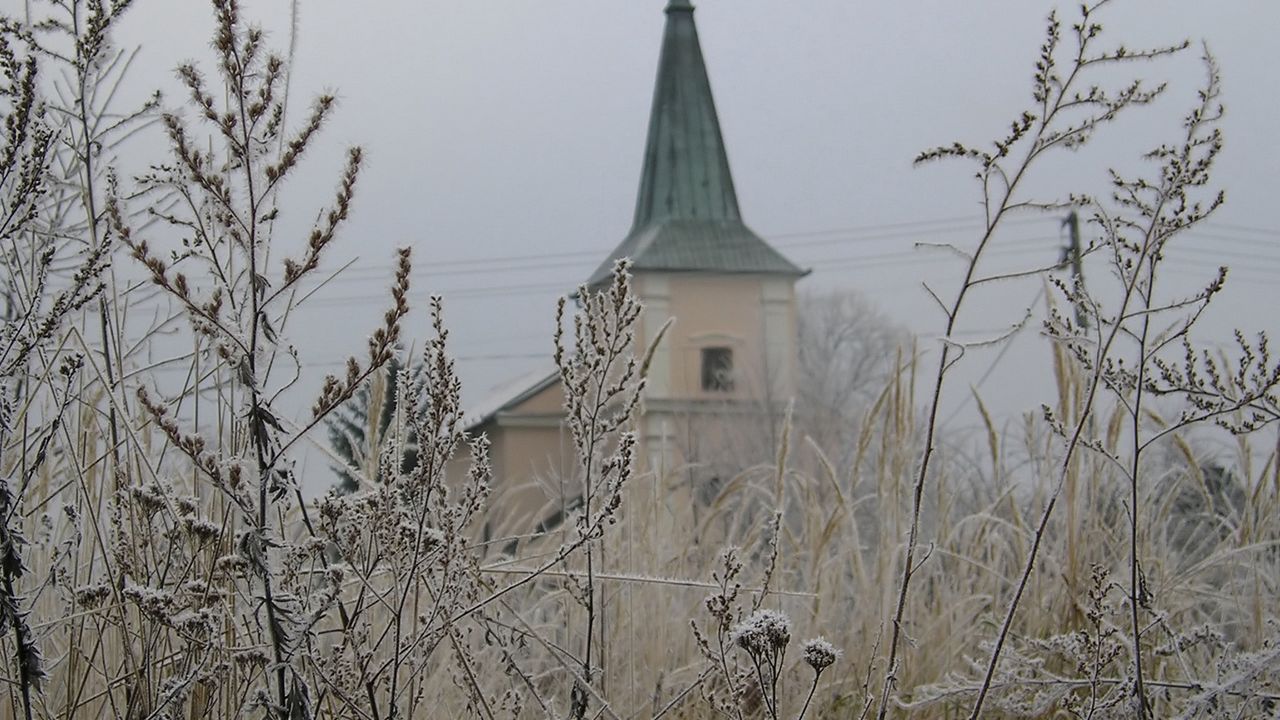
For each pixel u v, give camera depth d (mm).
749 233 49719
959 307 3000
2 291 3193
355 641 2787
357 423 3242
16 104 2811
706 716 3748
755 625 2734
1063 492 4168
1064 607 4168
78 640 2992
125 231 2398
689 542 4680
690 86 52125
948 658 4117
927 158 2980
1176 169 2965
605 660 3555
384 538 2699
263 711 2883
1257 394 3053
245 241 2500
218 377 3068
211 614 2637
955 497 4934
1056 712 3604
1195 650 4156
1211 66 2955
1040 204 2965
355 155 2477
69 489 3453
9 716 3090
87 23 2977
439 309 2703
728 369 45719
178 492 3453
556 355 2984
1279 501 4184
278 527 2854
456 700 3617
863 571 4340
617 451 2969
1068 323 3107
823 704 4035
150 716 2664
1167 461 4590
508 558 3607
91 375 3311
